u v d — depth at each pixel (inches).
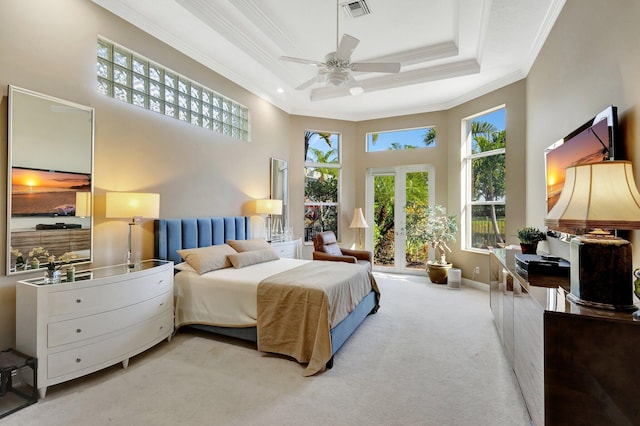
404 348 111.2
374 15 132.8
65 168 101.1
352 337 121.0
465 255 206.1
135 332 99.7
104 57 115.6
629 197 53.9
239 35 143.5
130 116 123.0
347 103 223.0
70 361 84.2
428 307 158.1
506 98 174.9
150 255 131.6
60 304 82.9
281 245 196.4
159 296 110.0
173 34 136.3
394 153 241.1
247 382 88.7
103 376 91.7
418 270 236.2
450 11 130.0
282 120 224.5
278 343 103.2
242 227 177.9
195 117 155.0
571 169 60.9
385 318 142.3
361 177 252.8
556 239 113.4
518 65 159.2
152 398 80.7
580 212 56.2
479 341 116.8
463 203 209.3
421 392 84.0
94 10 110.1
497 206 186.2
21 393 79.2
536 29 126.1
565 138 101.0
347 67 121.0
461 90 195.0
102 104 112.8
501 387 86.3
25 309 82.4
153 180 132.3
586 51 90.4
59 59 100.0
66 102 101.3
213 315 116.6
